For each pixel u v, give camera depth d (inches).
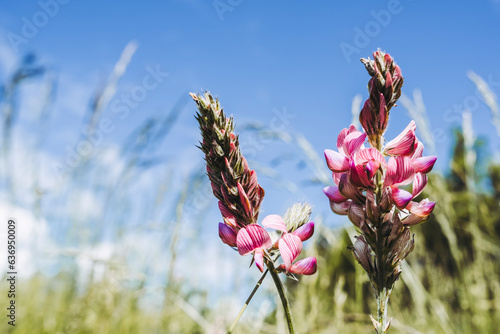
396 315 19.8
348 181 9.2
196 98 9.3
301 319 17.2
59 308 19.4
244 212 9.3
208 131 9.3
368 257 9.1
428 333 17.8
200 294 19.7
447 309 21.6
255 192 9.4
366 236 9.1
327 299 18.8
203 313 19.2
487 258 22.6
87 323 17.3
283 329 15.0
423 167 9.2
